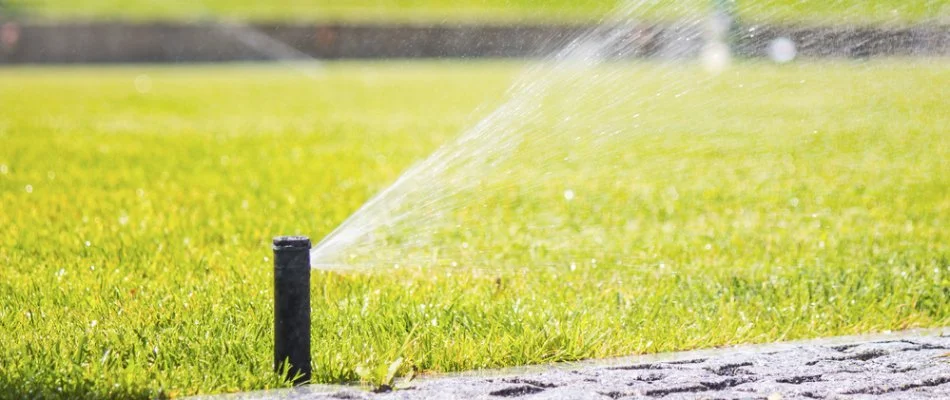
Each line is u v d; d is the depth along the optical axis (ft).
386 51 183.73
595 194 49.03
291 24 180.86
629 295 28.91
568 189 50.52
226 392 20.81
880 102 88.43
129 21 174.81
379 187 50.52
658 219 42.57
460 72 150.71
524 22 180.34
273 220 40.29
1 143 68.03
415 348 23.17
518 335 24.44
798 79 109.50
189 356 22.54
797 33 122.83
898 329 26.61
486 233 38.83
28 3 211.20
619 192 49.75
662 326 25.63
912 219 41.81
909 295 28.84
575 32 178.70
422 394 20.39
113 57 174.81
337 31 181.37
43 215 41.55
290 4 219.00
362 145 69.56
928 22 105.29
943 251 34.58
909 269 31.32
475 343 23.79
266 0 221.87
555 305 27.32
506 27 180.86
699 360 23.03
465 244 36.58
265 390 20.83
